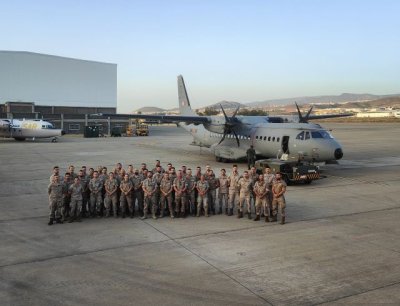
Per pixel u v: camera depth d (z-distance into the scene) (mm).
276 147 25328
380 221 13594
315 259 9930
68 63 83938
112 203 14500
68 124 82688
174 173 14844
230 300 7695
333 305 7469
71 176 14602
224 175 14898
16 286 8438
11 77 78500
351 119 159375
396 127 91500
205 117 30766
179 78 38812
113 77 90125
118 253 10508
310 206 16016
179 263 9727
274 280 8641
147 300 7730
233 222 13758
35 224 13594
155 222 13844
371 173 25125
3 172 26250
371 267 9359
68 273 9141
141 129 76500
